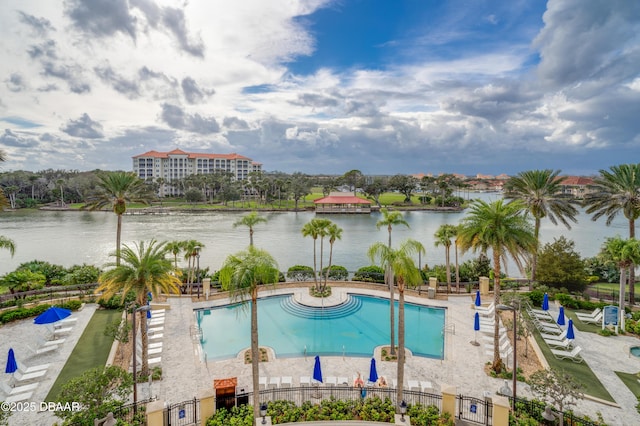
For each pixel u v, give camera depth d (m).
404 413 15.36
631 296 30.27
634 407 16.11
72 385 13.96
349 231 86.56
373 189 155.00
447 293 34.50
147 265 19.91
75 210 131.88
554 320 26.75
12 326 25.77
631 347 22.16
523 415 14.98
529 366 20.52
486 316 28.38
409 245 17.72
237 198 150.00
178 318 28.36
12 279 31.25
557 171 35.06
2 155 29.55
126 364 20.42
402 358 15.91
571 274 32.22
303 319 29.22
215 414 15.28
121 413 15.01
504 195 36.94
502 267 50.72
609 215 34.38
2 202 32.34
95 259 55.31
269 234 80.81
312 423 14.71
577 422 14.34
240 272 14.41
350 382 18.89
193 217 115.81
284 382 18.27
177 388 18.39
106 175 38.44
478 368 20.44
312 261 55.62
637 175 31.84
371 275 39.03
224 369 20.48
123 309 28.64
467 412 16.02
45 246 64.69
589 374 19.28
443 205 142.00
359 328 27.39
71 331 24.84
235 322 28.62
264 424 14.45
